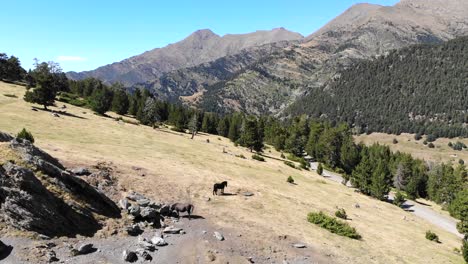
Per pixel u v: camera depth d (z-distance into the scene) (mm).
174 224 33344
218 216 37812
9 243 22594
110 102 144125
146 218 32156
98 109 115500
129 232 29297
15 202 24609
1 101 91562
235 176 62156
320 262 31812
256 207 43844
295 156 136750
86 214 28609
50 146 47312
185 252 27938
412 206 100750
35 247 22984
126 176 41531
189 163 63312
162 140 90375
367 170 95500
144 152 63750
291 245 34094
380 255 37500
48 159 32938
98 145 60438
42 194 26453
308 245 35031
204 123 161250
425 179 133875
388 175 97562
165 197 39375
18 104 92312
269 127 176125
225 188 49406
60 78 171250
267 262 29469
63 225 26391
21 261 21375
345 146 138250
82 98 159750
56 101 121062
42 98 94625
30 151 30641
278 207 46188
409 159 137750
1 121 66000
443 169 135750
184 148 84000
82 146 55156
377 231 48531
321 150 148375
